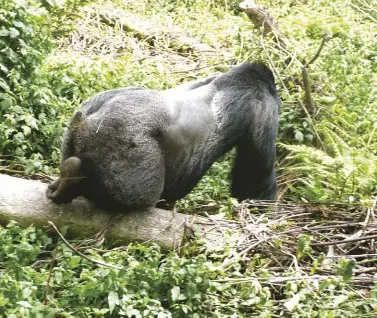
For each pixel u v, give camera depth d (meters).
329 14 19.14
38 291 6.73
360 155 10.48
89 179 7.83
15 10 10.34
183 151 8.51
